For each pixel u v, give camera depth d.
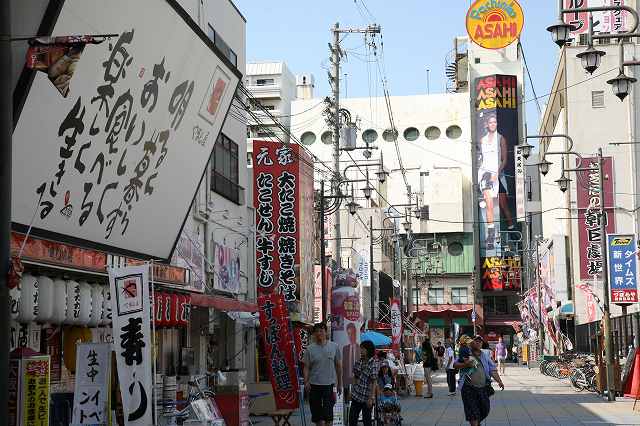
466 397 15.52
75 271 13.86
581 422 19.59
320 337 14.45
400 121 89.88
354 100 90.69
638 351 25.58
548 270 60.62
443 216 85.50
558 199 64.31
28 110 11.10
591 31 15.96
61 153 12.33
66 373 15.38
